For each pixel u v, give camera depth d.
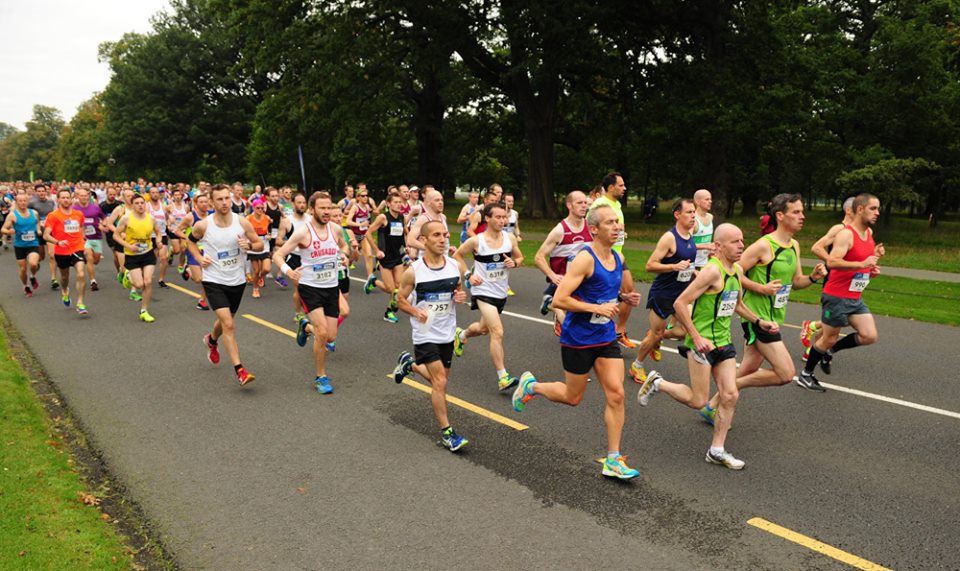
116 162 61.94
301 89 28.28
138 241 9.78
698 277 4.84
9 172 154.00
